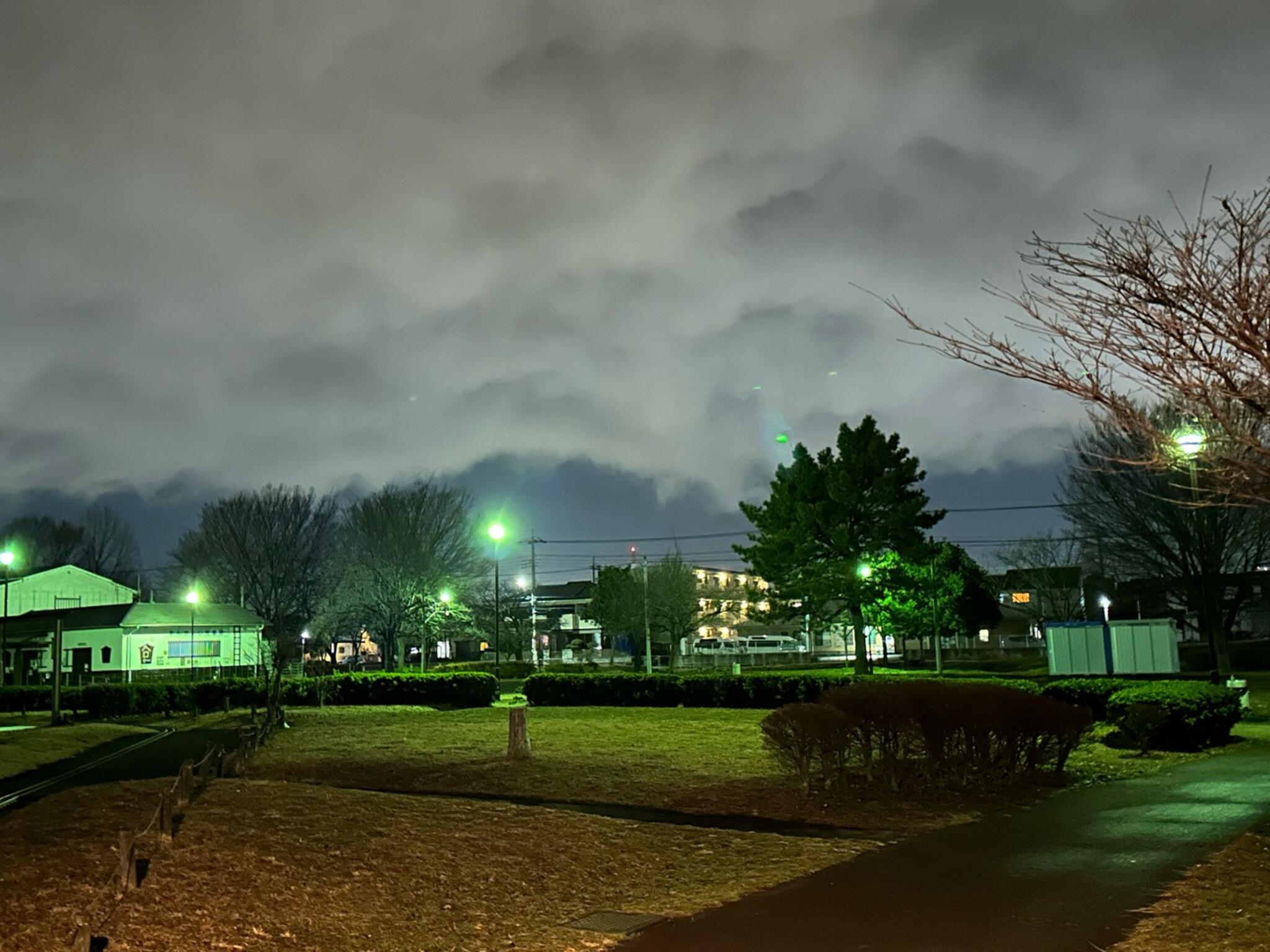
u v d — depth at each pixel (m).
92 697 37.06
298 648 51.97
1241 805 13.01
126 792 15.02
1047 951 7.55
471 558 73.19
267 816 13.08
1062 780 15.73
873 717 15.28
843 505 43.66
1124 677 31.14
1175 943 7.48
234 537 76.62
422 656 71.31
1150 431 5.28
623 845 12.18
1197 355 4.96
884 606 43.28
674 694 35.69
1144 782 15.51
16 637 66.06
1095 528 41.03
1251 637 67.50
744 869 10.98
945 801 14.30
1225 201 4.91
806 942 8.14
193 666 64.19
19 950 8.20
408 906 9.84
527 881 10.75
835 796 14.80
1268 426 5.31
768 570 45.62
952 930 8.21
